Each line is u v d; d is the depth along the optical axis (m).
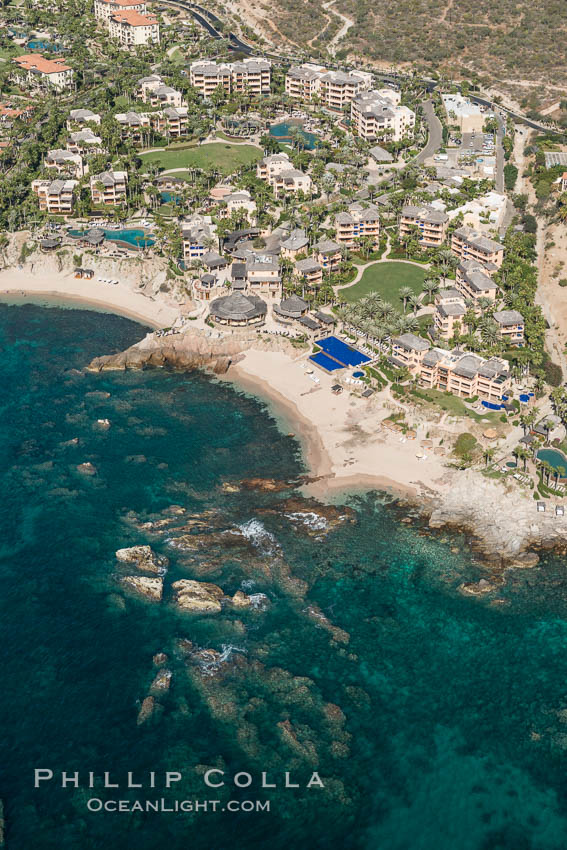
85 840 168.75
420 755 186.25
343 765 183.38
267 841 169.88
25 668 199.38
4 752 183.00
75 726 188.00
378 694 197.50
